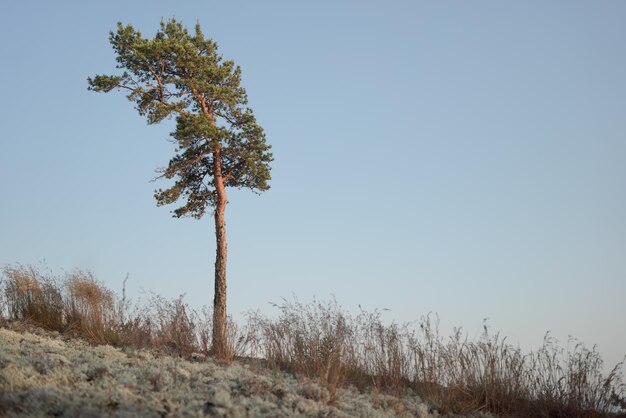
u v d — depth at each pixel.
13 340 12.05
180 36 20.17
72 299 15.79
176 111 18.95
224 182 20.44
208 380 9.84
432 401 12.10
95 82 18.97
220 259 19.17
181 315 14.65
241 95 20.41
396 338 13.50
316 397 9.97
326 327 13.31
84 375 8.96
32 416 6.87
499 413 12.31
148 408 7.59
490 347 13.03
